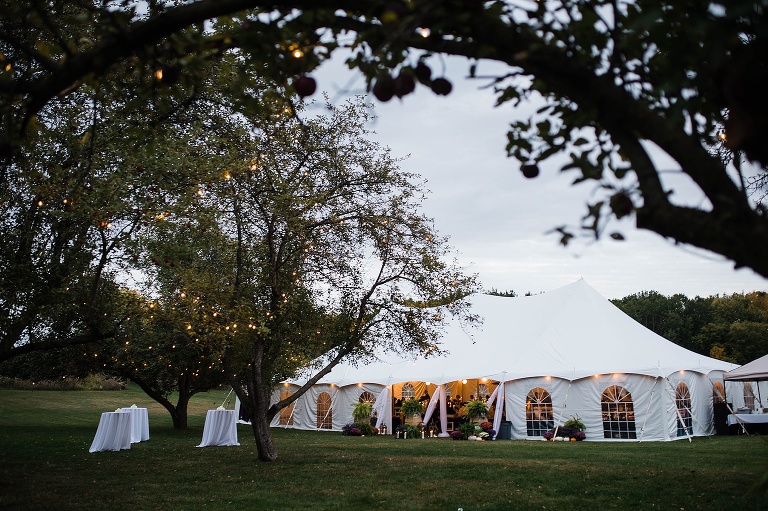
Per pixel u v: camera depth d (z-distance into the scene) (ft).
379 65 7.72
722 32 4.86
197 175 27.09
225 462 38.58
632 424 58.39
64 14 16.11
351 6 7.25
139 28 8.29
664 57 7.14
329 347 41.19
